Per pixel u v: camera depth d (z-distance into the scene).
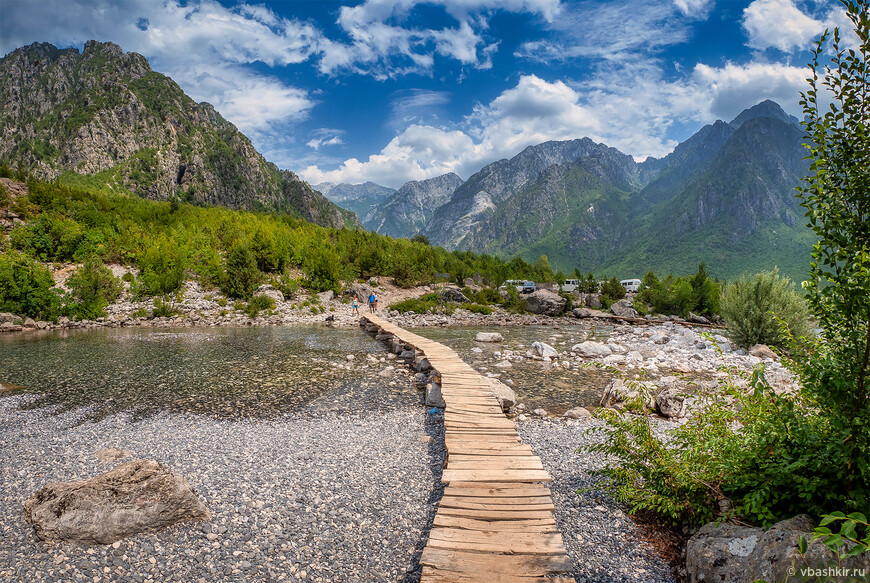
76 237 43.38
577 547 6.50
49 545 6.34
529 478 7.51
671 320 53.56
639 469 7.33
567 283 94.06
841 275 4.93
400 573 6.01
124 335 29.25
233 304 41.72
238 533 6.79
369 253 59.75
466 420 10.80
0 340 26.41
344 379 18.05
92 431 11.58
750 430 6.45
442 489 8.49
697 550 5.57
